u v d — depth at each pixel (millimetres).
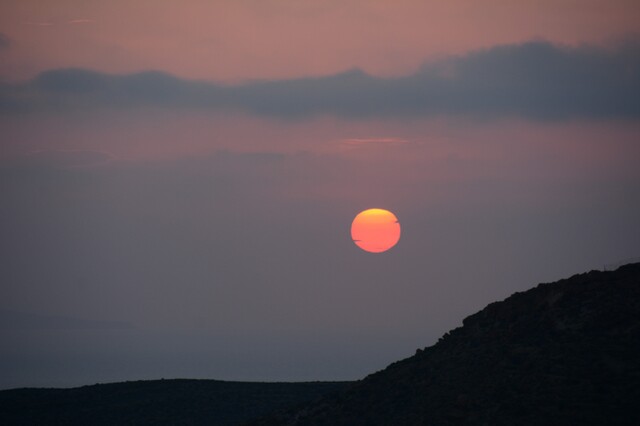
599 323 175875
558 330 180375
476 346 192250
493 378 172500
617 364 162750
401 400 184250
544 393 160125
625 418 148000
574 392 157500
